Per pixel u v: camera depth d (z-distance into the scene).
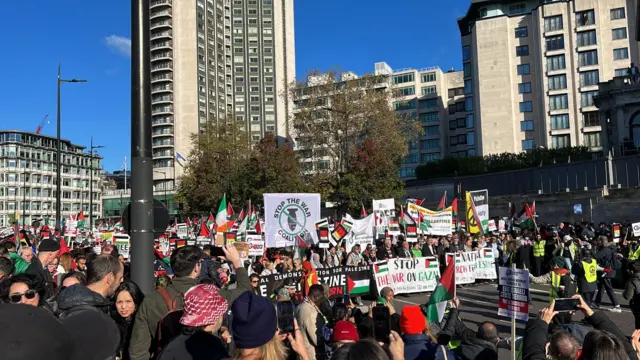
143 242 5.47
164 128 108.81
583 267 13.14
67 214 126.44
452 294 6.62
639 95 53.28
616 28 72.19
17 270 6.99
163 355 3.22
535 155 61.62
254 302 2.90
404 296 17.09
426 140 106.94
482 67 80.88
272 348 2.88
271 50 120.81
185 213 61.66
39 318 1.73
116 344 2.61
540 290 17.45
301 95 49.03
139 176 5.52
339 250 17.95
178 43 108.75
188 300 3.35
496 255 20.56
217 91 114.19
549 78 75.88
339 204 45.91
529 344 4.30
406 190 62.44
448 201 56.66
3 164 116.31
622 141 51.84
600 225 29.22
